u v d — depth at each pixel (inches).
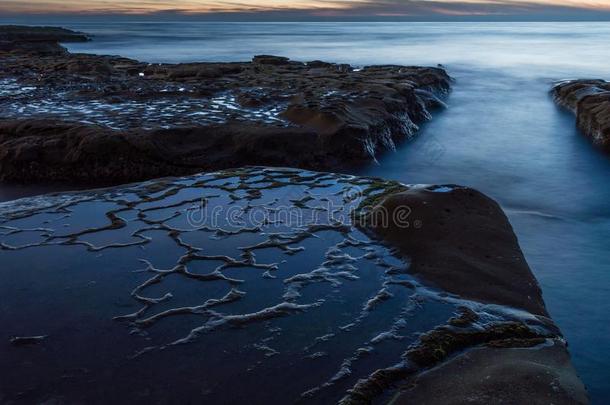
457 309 183.8
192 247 235.1
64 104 643.5
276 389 142.6
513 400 136.9
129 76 1013.2
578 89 892.6
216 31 4987.7
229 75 1014.4
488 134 703.7
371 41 2957.7
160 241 241.1
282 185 327.6
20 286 198.4
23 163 451.2
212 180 338.0
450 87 1116.5
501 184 493.0
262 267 216.2
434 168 545.0
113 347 160.9
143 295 193.0
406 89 790.5
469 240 237.6
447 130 733.3
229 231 253.4
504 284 204.7
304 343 163.9
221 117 567.2
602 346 230.5
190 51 2103.8
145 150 464.4
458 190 281.1
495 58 1796.3
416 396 140.6
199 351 159.5
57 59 1321.4
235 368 151.4
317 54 1988.2
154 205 289.6
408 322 175.6
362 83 826.2
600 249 338.0
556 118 803.4
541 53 2005.4
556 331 174.9
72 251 229.6
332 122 540.7
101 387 142.8
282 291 196.9
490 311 183.8
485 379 146.1
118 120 535.8
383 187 321.7
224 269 214.4
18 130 490.0
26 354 157.0
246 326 173.5
